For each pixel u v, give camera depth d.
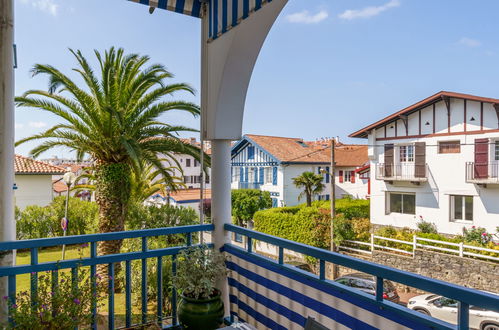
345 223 15.38
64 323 2.24
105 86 9.21
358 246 15.06
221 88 3.24
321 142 36.72
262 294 2.87
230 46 3.07
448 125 14.90
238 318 3.21
